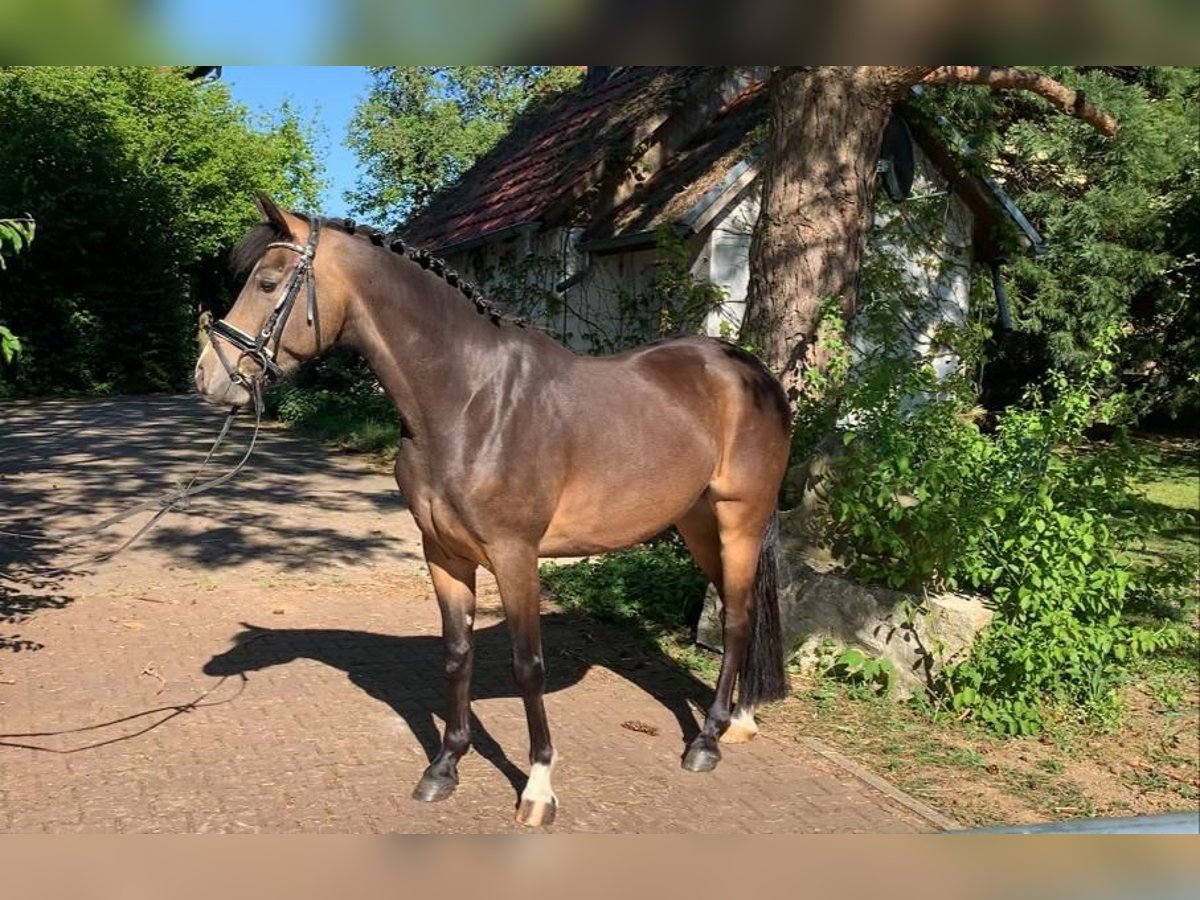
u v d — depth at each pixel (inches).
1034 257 565.9
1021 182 630.5
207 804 150.3
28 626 242.5
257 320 136.3
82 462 503.2
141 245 979.3
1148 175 573.9
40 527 353.1
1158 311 637.3
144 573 300.5
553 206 447.2
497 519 141.9
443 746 157.6
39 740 173.8
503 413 142.9
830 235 270.8
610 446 153.5
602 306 443.8
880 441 219.9
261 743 175.5
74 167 914.7
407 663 224.8
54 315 935.0
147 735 177.5
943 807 162.1
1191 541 388.8
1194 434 708.7
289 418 704.4
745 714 186.9
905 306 410.9
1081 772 183.5
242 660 223.0
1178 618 283.9
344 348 153.6
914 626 209.2
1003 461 223.6
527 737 183.2
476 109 1216.2
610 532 157.6
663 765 173.2
